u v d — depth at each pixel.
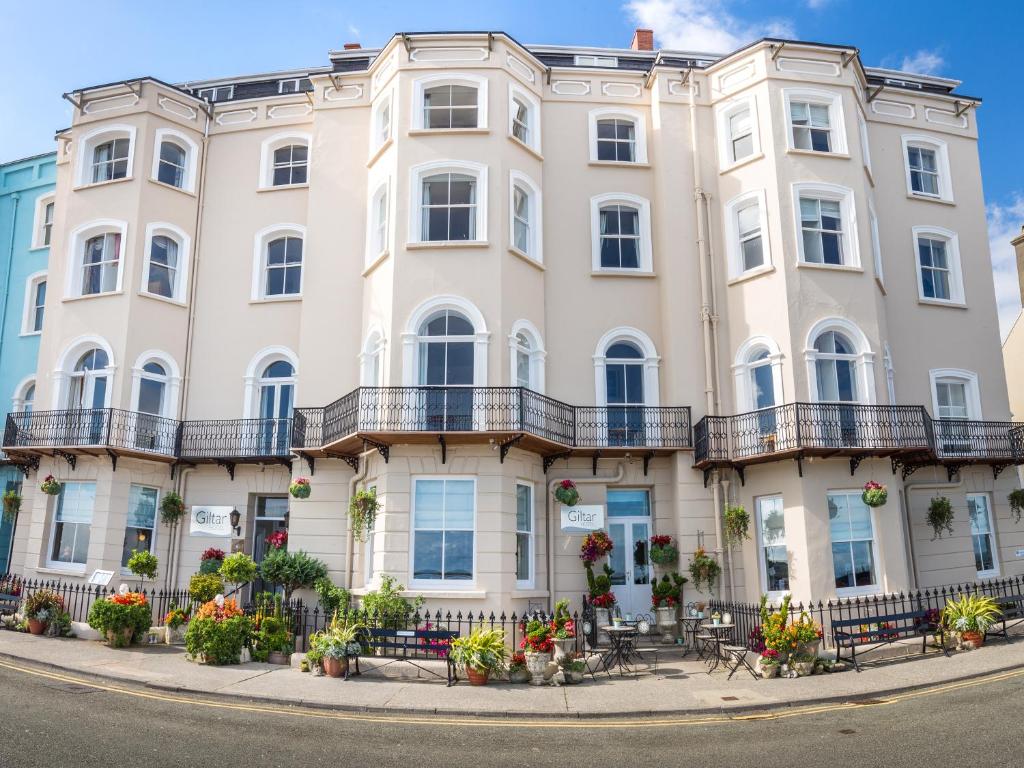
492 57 18.09
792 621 13.48
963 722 9.45
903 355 19.06
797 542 15.61
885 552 15.75
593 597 15.87
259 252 20.09
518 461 16.08
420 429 15.62
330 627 13.98
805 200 17.92
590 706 11.04
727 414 17.36
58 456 18.64
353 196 19.09
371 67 19.45
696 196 18.50
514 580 15.44
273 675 12.87
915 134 20.66
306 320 18.50
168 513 18.44
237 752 8.54
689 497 16.92
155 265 19.77
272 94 21.55
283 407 19.38
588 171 19.12
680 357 17.75
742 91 18.61
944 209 20.50
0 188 23.77
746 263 18.16
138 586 17.95
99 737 8.83
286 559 16.16
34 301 22.62
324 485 17.36
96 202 19.84
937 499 17.73
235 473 18.94
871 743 8.85
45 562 18.33
